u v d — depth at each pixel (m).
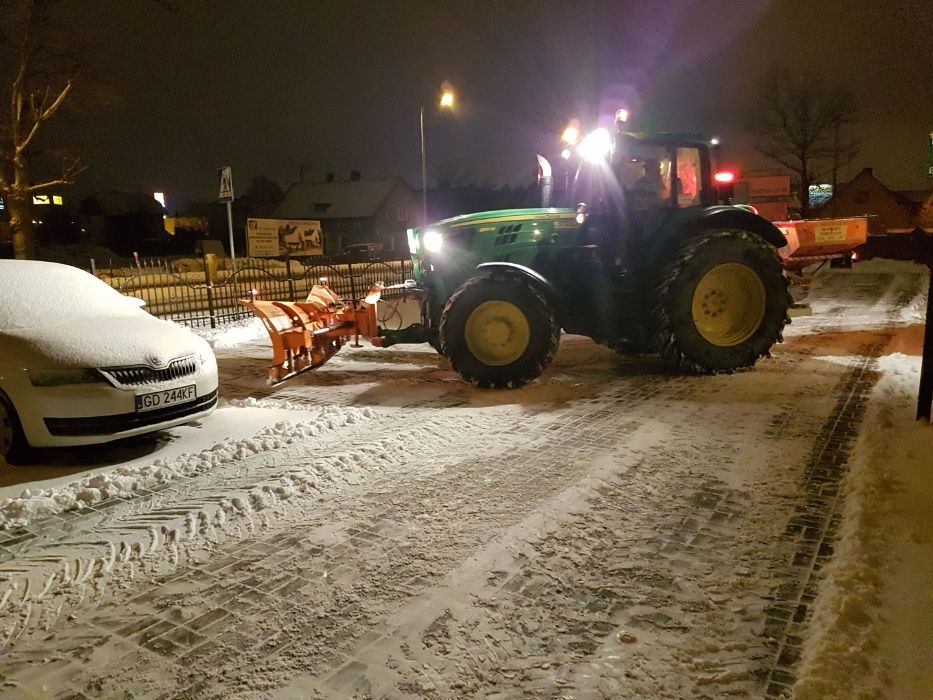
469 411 6.38
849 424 5.51
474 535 3.84
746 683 2.57
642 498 4.25
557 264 7.75
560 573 3.40
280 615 3.14
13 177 17.00
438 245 7.79
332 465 4.99
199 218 56.88
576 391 6.97
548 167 8.88
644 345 7.76
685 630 2.91
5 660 2.88
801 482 4.39
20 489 4.83
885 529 3.57
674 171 7.85
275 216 55.38
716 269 7.40
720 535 3.74
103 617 3.18
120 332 5.70
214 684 2.69
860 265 21.09
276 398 7.23
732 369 7.48
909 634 2.73
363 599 3.24
